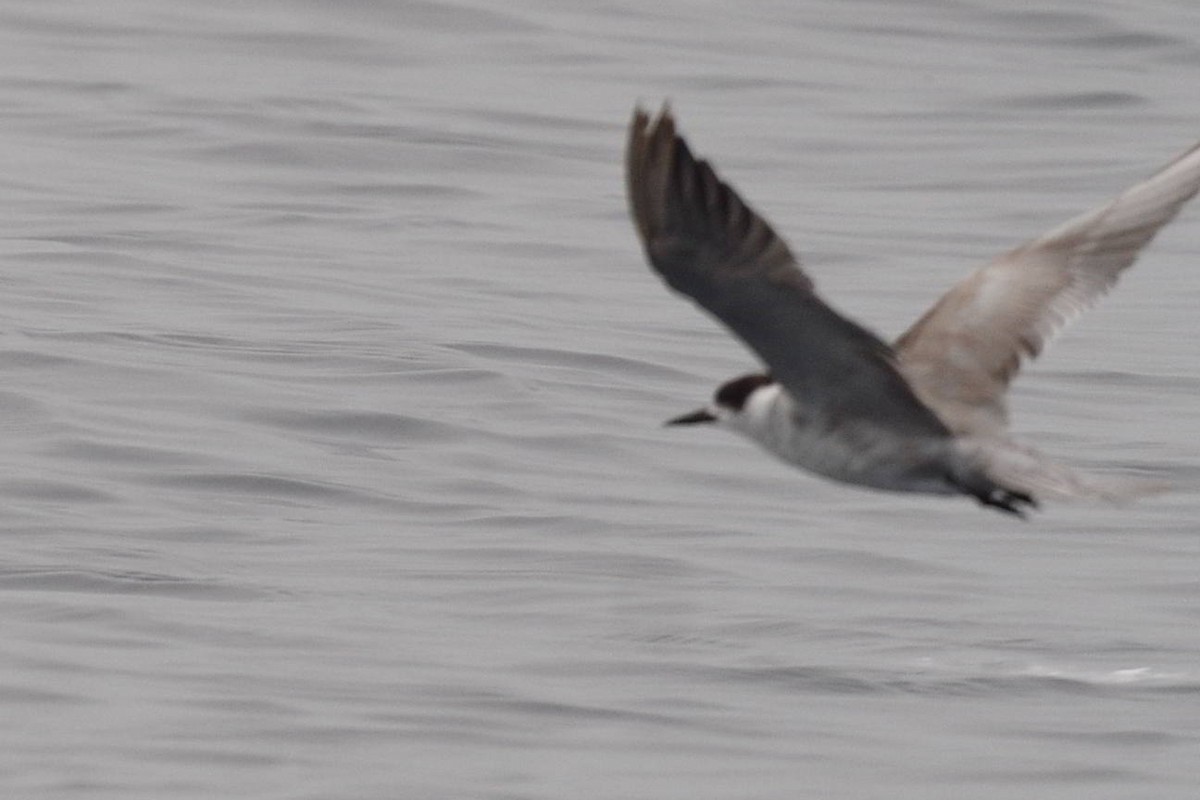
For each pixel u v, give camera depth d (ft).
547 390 60.13
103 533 50.14
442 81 92.38
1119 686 44.04
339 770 38.52
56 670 42.47
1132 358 65.77
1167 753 40.91
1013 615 47.44
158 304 65.36
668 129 24.71
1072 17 104.17
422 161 81.82
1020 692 43.55
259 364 60.85
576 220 76.43
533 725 40.81
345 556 49.55
